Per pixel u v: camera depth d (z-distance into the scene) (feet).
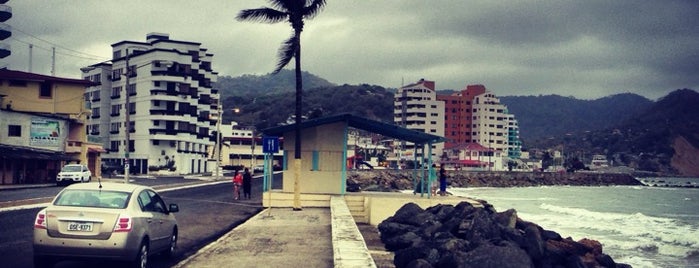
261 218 79.30
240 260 46.88
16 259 44.37
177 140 334.85
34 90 200.13
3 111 176.86
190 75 340.18
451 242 64.39
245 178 124.36
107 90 360.89
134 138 337.52
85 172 161.17
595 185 588.91
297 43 91.81
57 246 37.96
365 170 381.81
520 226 89.97
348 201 97.96
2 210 80.59
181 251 52.95
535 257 69.87
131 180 202.80
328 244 56.08
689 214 237.66
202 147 374.84
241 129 472.44
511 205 262.26
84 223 38.29
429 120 598.75
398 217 86.02
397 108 623.36
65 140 191.72
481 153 575.38
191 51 353.92
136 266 39.60
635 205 289.33
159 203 46.75
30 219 70.90
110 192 41.45
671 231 156.35
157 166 316.19
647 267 98.22
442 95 638.94
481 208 90.43
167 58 329.52
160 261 46.78
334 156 101.91
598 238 136.67
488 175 498.28
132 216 39.65
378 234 84.89
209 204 106.32
